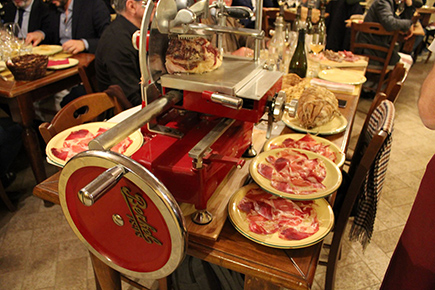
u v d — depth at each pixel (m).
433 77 0.95
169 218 0.57
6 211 2.10
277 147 1.11
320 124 1.26
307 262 0.74
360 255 1.79
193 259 1.20
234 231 0.82
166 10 0.77
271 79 0.88
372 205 1.19
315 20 2.69
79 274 1.69
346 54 2.31
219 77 0.82
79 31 2.79
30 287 1.62
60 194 0.68
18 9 3.03
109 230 0.68
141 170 0.56
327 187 0.86
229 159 0.76
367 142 1.38
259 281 0.79
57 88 2.11
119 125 0.68
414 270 1.03
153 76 0.82
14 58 1.87
